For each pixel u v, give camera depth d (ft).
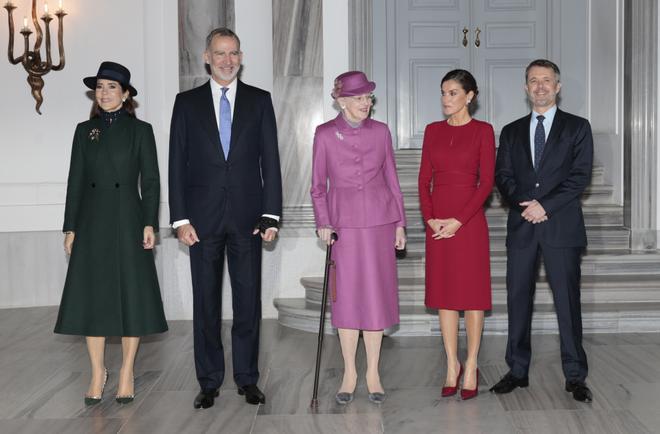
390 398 13.53
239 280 13.25
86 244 13.15
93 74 21.31
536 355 16.12
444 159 13.43
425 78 24.62
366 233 13.00
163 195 20.61
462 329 18.04
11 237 21.47
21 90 21.39
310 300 19.94
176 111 13.17
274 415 12.72
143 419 12.61
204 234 12.98
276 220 13.15
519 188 13.55
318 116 20.48
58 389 14.26
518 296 13.61
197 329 13.29
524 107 24.67
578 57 24.44
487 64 24.68
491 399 13.35
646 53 20.66
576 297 13.39
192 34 20.20
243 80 20.70
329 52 20.70
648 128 20.79
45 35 21.29
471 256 13.25
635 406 12.87
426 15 24.54
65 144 21.49
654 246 20.97
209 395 13.25
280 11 20.31
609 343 17.10
